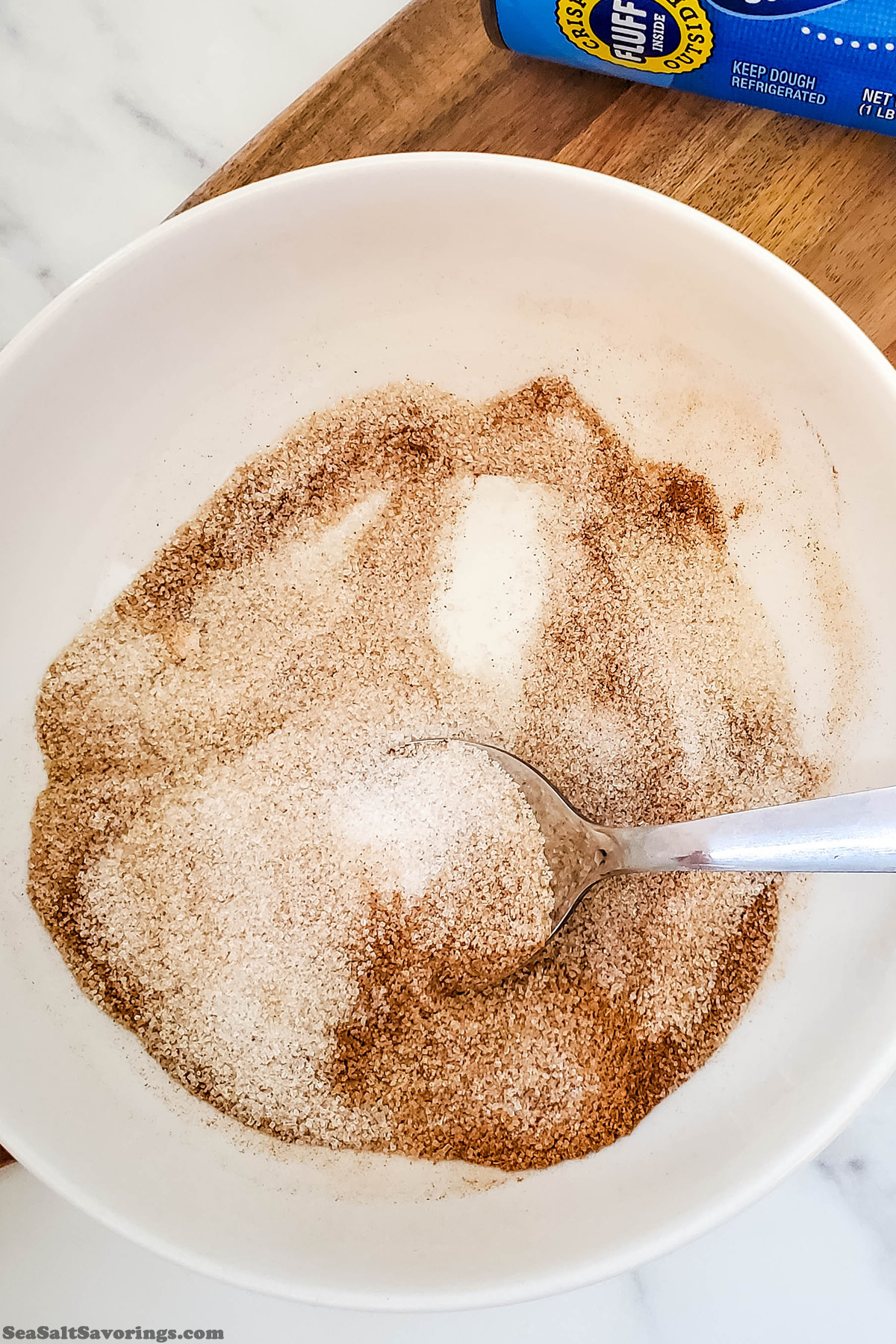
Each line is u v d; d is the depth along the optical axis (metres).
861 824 0.18
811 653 0.24
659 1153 0.23
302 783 0.24
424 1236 0.23
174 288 0.23
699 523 0.24
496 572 0.25
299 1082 0.23
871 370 0.21
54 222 0.27
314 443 0.25
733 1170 0.21
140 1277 0.26
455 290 0.24
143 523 0.25
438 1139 0.23
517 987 0.23
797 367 0.22
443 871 0.23
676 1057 0.23
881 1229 0.26
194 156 0.27
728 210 0.23
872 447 0.22
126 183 0.27
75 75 0.27
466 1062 0.23
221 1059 0.23
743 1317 0.26
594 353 0.24
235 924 0.24
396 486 0.25
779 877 0.24
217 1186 0.23
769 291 0.22
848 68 0.21
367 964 0.23
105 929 0.24
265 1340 0.26
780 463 0.24
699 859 0.20
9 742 0.24
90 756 0.24
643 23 0.22
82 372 0.23
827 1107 0.21
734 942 0.23
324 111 0.23
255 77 0.27
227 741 0.24
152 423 0.25
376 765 0.24
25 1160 0.22
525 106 0.23
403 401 0.25
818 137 0.23
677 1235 0.21
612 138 0.23
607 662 0.24
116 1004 0.24
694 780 0.24
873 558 0.23
